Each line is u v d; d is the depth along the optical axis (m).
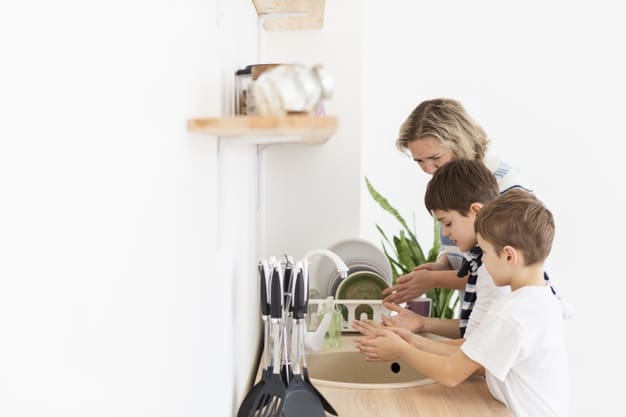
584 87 2.53
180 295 0.66
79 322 0.38
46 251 0.33
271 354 1.10
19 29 0.30
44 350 0.33
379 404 1.20
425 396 1.24
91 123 0.39
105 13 0.42
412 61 2.50
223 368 1.00
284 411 1.05
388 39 2.49
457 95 2.52
